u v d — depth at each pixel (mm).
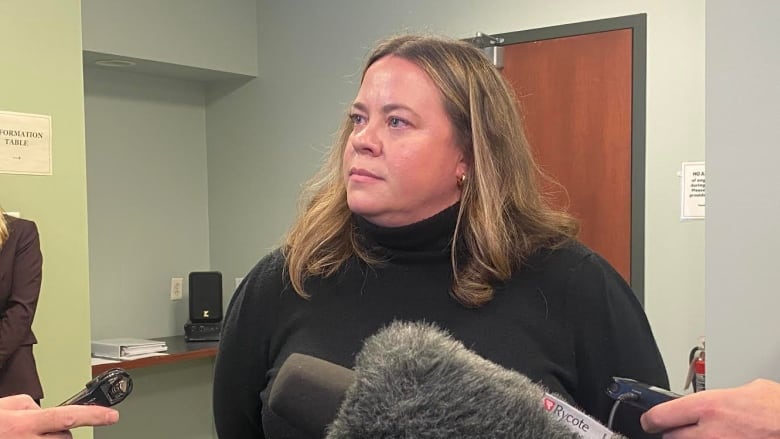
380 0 3230
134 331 3637
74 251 2438
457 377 436
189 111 3885
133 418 3441
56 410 727
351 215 1006
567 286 943
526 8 2781
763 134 1418
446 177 908
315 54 3479
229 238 3887
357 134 892
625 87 2555
